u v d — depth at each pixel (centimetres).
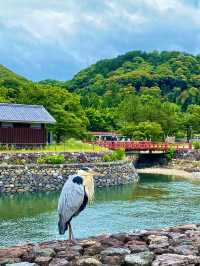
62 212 1194
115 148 7494
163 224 3250
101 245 1241
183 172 7706
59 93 7712
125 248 1197
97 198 4566
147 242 1295
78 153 5916
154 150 8606
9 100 7569
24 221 3412
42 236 2911
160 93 19612
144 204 4194
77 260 1100
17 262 1100
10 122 5925
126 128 10362
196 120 11388
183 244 1245
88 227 3106
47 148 6212
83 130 7488
